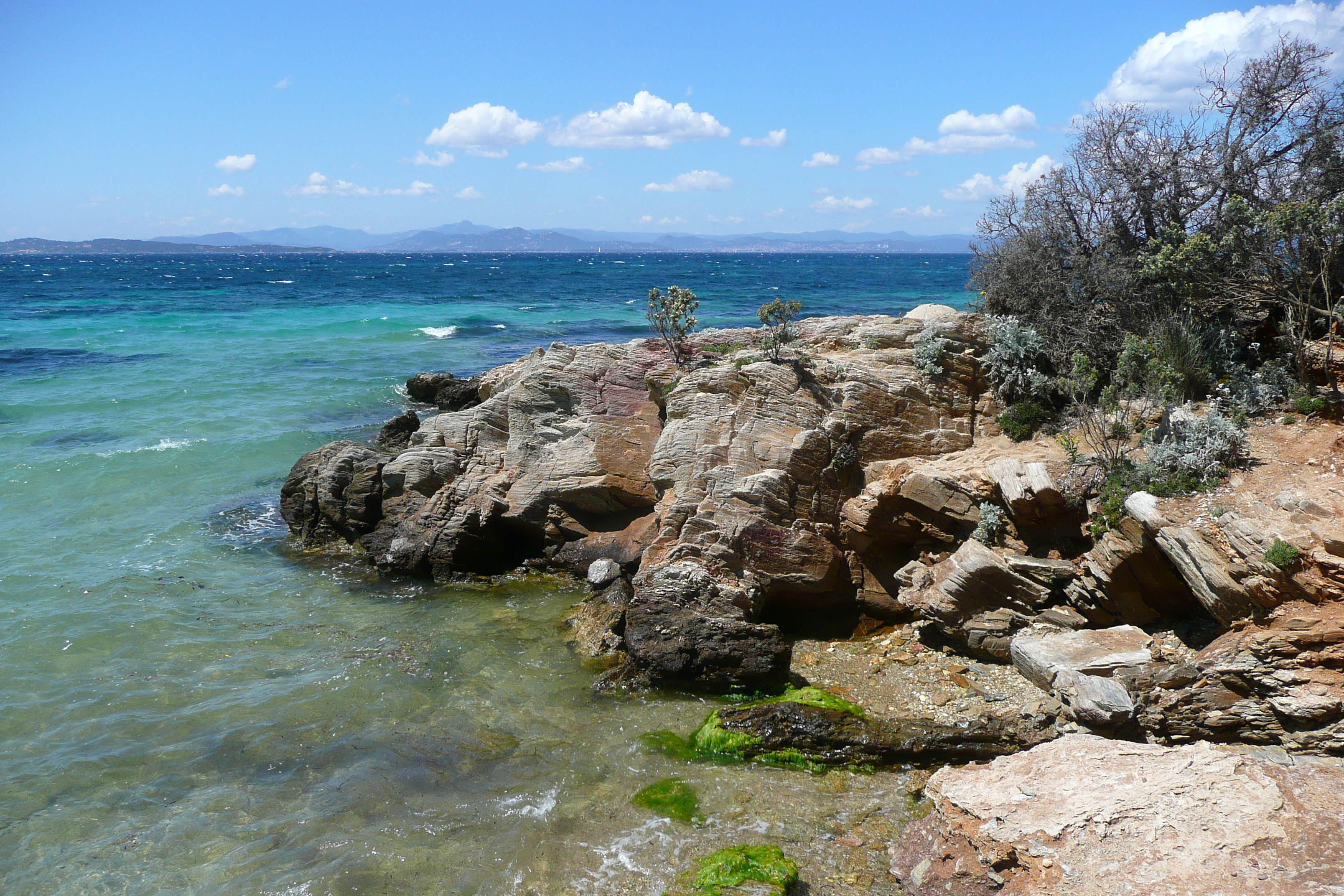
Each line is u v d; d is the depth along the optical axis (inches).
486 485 719.7
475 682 518.3
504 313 2413.9
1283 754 372.2
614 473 696.4
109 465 920.9
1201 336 587.2
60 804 403.9
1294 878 291.9
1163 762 354.3
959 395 652.1
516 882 351.6
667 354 760.3
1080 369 577.3
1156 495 469.1
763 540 564.4
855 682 502.9
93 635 570.6
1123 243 685.3
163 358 1553.9
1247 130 627.2
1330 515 404.8
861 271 5457.7
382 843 376.2
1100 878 307.4
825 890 345.1
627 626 532.7
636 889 345.7
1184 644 450.6
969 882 327.9
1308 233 518.9
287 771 429.4
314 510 756.6
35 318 2203.5
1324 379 528.1
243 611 619.5
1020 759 375.6
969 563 508.4
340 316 2310.5
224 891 348.5
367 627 596.4
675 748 447.5
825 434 601.6
